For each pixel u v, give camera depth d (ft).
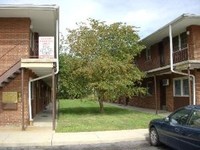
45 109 102.12
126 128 52.85
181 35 77.61
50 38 56.54
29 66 54.24
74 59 75.82
